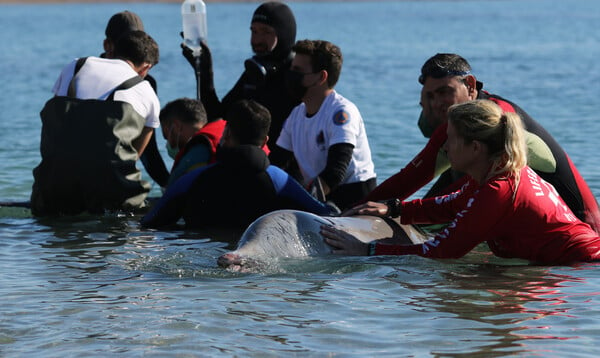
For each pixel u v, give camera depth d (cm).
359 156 2177
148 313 1354
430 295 1456
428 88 1850
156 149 2433
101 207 2238
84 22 19075
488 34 13988
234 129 2070
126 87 2247
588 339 1233
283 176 2061
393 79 6631
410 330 1273
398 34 14100
